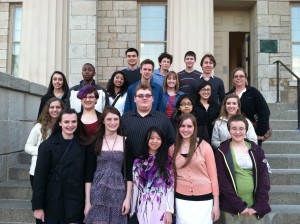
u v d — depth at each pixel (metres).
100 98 4.96
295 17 10.87
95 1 10.82
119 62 11.09
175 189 3.76
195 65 8.55
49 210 3.58
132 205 3.72
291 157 6.04
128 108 4.68
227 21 11.36
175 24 8.77
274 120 7.64
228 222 3.77
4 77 5.79
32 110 7.10
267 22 10.69
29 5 8.91
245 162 3.76
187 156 3.71
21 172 6.00
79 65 10.73
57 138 3.71
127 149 3.77
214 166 3.74
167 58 5.77
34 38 8.81
